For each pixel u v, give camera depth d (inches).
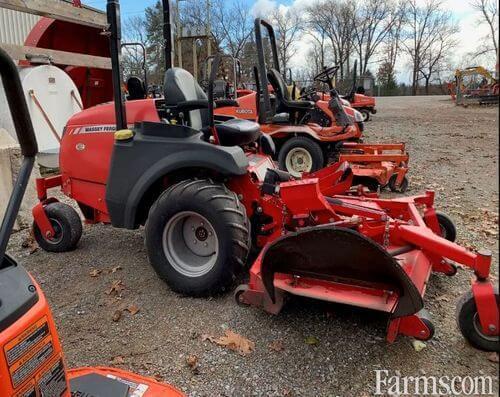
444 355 94.2
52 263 149.6
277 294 104.3
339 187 138.6
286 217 120.8
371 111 633.0
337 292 96.7
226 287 119.6
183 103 134.2
